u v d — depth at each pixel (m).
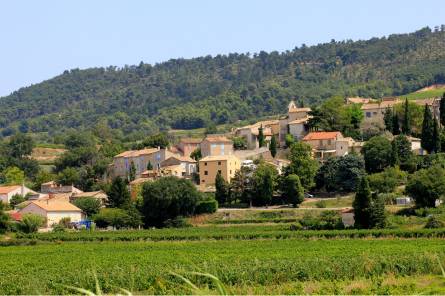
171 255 175.75
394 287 103.94
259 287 111.00
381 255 136.00
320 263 125.94
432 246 165.62
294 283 116.62
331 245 185.12
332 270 121.88
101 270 135.38
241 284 115.88
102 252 196.00
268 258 148.75
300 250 173.62
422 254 133.00
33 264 169.62
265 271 121.31
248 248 187.50
